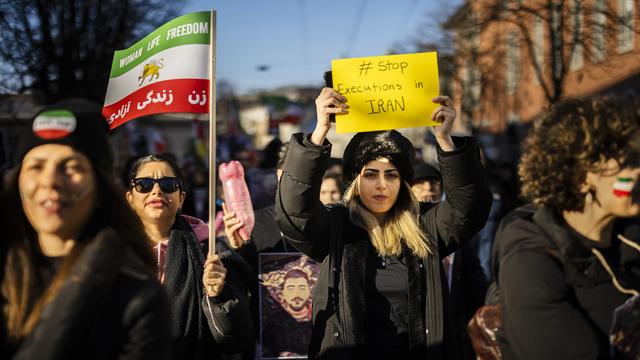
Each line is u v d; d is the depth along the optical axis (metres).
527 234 2.03
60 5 11.52
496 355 2.18
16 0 10.79
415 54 3.09
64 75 11.82
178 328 2.96
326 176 4.97
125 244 1.91
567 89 14.66
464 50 17.02
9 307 1.90
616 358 1.93
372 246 2.97
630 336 1.90
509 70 17.66
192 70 3.38
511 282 1.99
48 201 1.85
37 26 11.28
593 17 10.95
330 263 2.91
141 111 3.46
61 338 1.71
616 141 1.94
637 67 11.30
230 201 3.25
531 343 1.93
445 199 3.00
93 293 1.76
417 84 3.08
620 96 2.10
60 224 1.88
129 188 3.29
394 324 2.86
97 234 1.87
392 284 2.88
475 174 2.86
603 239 2.03
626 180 1.93
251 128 49.31
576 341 1.91
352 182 3.06
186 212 4.56
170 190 3.20
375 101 3.09
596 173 1.96
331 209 3.08
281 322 3.76
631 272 2.01
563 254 1.95
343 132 3.08
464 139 2.95
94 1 12.27
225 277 3.00
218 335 2.93
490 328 2.20
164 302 1.85
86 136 1.90
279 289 3.79
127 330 1.77
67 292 1.75
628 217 2.04
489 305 2.30
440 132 2.99
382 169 2.98
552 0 11.20
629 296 1.94
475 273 4.55
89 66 12.52
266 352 3.74
